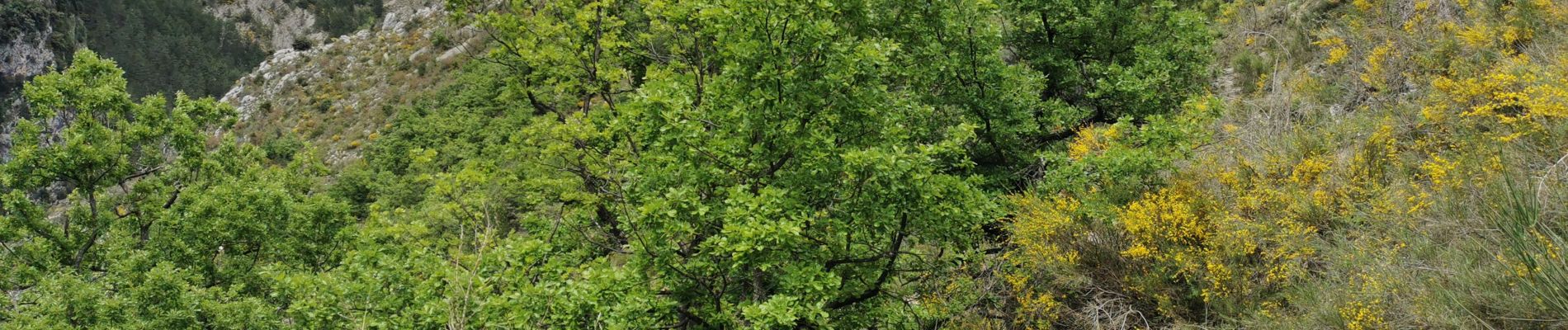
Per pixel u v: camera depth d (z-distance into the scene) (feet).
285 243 45.34
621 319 18.97
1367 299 15.31
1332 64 31.94
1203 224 20.03
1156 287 19.63
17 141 45.11
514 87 38.75
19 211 44.27
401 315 25.13
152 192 48.29
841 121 21.62
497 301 20.26
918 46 27.84
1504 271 13.46
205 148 51.34
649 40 35.94
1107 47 33.35
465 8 38.63
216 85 374.02
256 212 44.96
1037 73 30.27
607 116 31.94
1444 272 14.76
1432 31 28.53
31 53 295.89
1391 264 15.78
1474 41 25.04
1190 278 19.01
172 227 45.34
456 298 18.86
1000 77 28.48
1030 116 29.14
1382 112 23.66
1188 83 33.01
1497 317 13.11
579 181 33.86
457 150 78.95
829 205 20.34
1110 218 21.25
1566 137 16.52
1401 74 26.58
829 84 20.17
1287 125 24.86
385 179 87.66
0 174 43.88
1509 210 14.37
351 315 26.04
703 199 21.36
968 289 23.09
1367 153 19.85
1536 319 12.58
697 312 21.71
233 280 44.29
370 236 32.73
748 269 21.44
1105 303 20.58
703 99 22.39
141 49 373.40
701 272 21.07
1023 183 30.40
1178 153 23.54
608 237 30.42
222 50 412.16
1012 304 22.75
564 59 35.96
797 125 20.31
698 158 20.83
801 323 21.59
